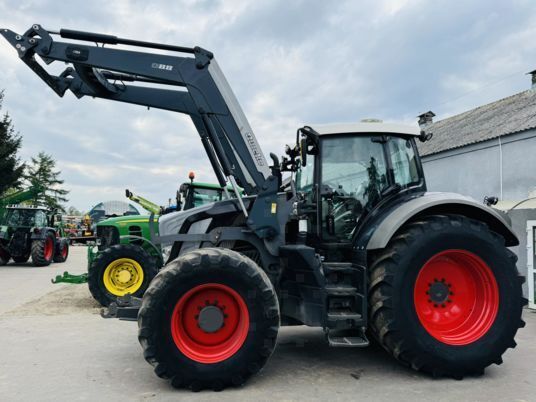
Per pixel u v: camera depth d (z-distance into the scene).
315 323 3.41
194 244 4.35
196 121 4.66
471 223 3.56
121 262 6.51
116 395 3.03
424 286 3.61
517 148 13.08
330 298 3.51
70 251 22.86
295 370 3.58
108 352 4.10
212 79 3.79
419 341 3.32
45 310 6.25
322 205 4.05
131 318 3.66
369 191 4.08
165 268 3.21
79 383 3.27
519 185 12.91
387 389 3.15
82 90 4.52
